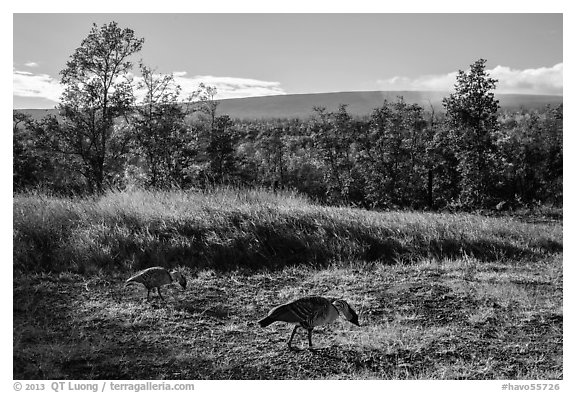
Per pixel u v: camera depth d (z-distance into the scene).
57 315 8.81
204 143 34.53
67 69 25.56
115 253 11.93
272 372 7.11
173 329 8.46
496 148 30.41
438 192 38.00
